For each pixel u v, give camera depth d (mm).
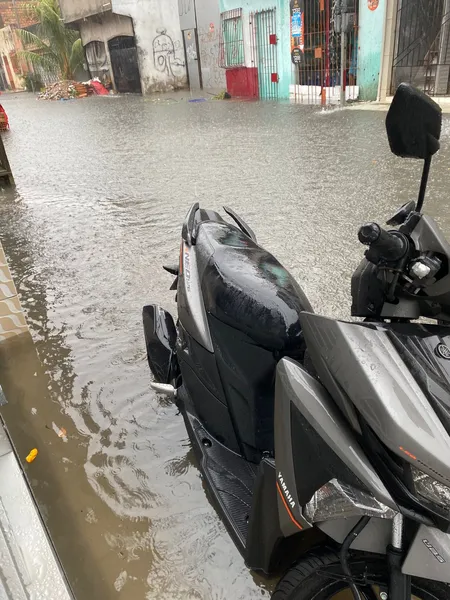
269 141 9711
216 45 19828
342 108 12805
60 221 6098
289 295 2109
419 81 12297
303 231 5207
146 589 2047
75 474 2578
